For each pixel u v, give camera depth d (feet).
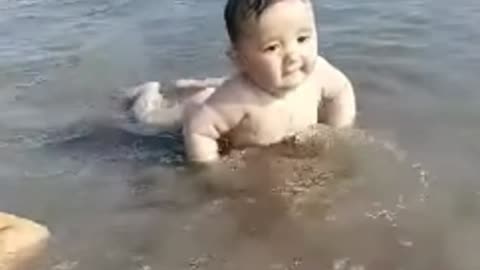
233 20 4.01
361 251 3.20
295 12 3.90
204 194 3.77
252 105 4.15
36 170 4.14
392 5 6.17
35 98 5.08
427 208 3.48
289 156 4.05
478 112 4.37
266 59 3.97
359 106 4.53
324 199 3.60
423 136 4.15
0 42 6.08
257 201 3.66
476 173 3.75
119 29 6.19
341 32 5.67
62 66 5.56
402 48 5.33
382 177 3.76
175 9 6.56
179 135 4.46
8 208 3.78
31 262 3.32
